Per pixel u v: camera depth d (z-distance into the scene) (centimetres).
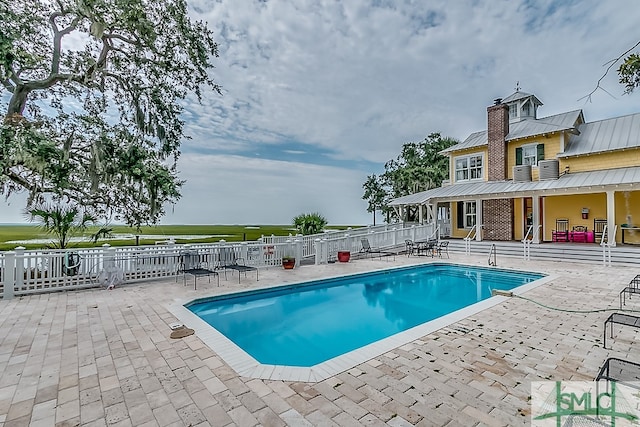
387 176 3388
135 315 611
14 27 911
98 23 994
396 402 313
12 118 876
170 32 1224
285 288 917
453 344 464
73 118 1261
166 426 275
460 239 1888
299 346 596
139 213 1307
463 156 2006
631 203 1427
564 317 591
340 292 1002
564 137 1568
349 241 1521
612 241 1230
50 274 814
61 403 312
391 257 1506
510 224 1730
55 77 1065
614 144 1413
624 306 662
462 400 316
